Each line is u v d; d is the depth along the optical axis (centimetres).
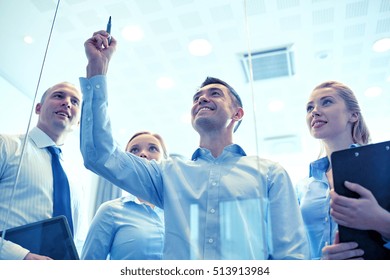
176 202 114
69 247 103
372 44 242
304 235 101
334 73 260
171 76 286
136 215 150
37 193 126
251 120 159
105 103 119
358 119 132
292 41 248
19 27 223
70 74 238
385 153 85
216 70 277
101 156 115
